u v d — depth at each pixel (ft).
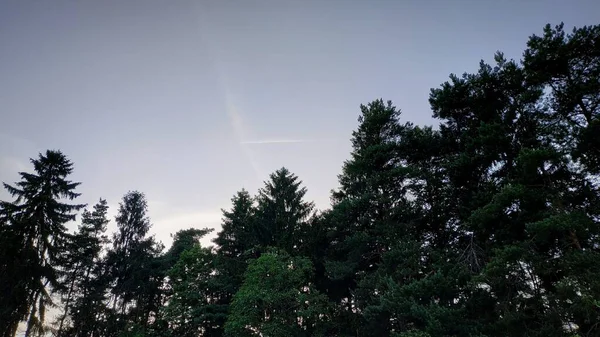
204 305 92.94
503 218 55.77
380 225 71.67
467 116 73.36
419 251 63.87
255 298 75.25
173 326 93.81
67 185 105.81
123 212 139.54
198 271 97.04
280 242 89.76
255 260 84.23
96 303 113.29
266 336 71.05
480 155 61.82
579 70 55.67
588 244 46.83
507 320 45.65
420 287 53.83
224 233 125.80
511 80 61.98
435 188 76.89
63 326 108.17
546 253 50.47
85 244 121.60
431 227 77.36
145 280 121.49
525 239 52.44
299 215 98.37
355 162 79.71
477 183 67.51
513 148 59.82
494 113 65.36
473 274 55.11
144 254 127.24
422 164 81.05
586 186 53.57
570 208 50.75
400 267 62.54
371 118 84.28
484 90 65.51
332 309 78.89
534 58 56.39
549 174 55.21
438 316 49.08
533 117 59.41
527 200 50.62
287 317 77.61
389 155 78.69
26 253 88.94
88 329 109.09
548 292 46.19
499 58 64.18
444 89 69.46
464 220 64.80
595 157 51.19
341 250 86.02
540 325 46.37
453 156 70.18
